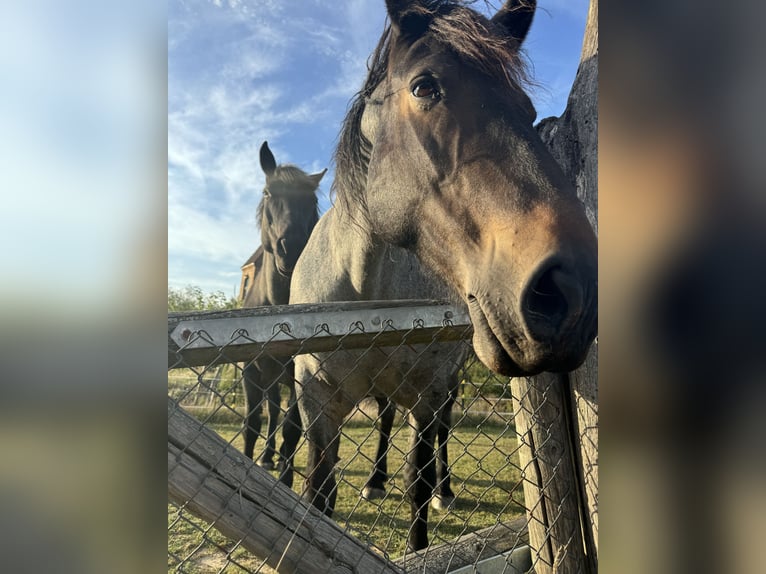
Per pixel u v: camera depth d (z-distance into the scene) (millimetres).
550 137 1482
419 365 1953
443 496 3143
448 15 1369
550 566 1308
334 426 1956
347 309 990
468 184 1220
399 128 1437
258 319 878
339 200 1985
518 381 1343
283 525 912
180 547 2281
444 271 1346
